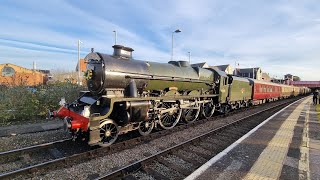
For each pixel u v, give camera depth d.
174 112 10.60
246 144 7.82
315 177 5.42
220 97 14.48
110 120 7.55
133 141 8.11
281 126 11.35
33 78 33.94
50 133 9.09
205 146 8.09
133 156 6.81
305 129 10.81
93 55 8.15
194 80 11.85
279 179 5.27
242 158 6.43
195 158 6.87
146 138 8.65
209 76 13.50
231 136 9.65
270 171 5.61
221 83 14.52
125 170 5.59
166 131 9.75
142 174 5.61
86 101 8.05
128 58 8.90
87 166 5.97
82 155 6.53
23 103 12.26
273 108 21.66
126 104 7.74
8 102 11.88
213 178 5.14
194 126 11.25
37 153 7.00
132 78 8.44
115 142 8.18
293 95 52.72
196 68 12.63
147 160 6.19
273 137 8.93
